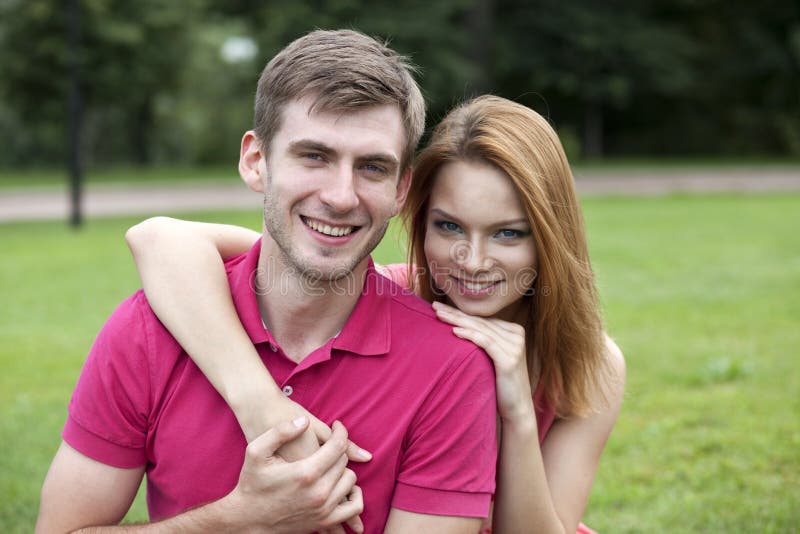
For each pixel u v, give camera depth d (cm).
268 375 178
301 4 2223
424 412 183
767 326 639
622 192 1855
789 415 447
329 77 169
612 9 2925
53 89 2652
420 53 2241
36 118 2827
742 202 1595
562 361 217
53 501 185
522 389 197
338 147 170
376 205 175
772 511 340
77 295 768
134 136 3634
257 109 180
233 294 189
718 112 3244
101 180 2111
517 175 196
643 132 3272
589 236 1134
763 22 3116
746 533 327
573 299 210
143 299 192
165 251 196
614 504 357
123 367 183
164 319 184
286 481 169
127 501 190
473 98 216
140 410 183
